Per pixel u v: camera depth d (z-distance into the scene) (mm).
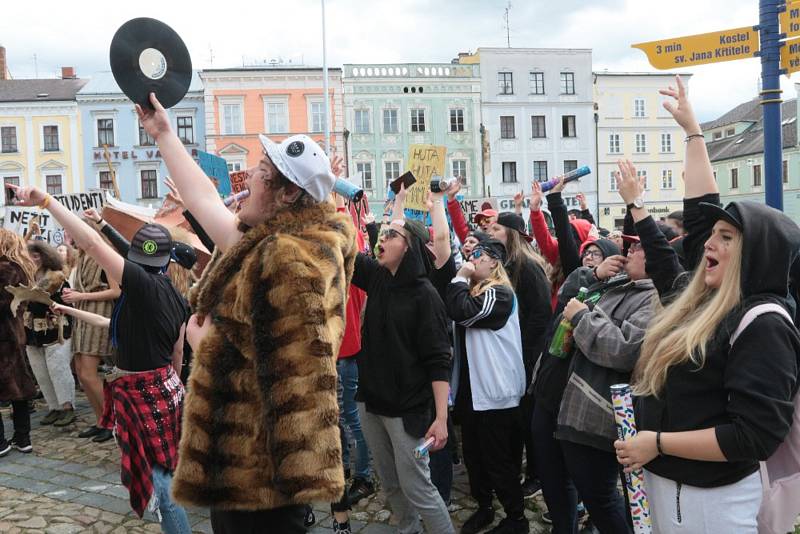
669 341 2193
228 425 1865
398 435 3252
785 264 2049
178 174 2238
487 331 3770
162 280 3500
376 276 3451
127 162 36594
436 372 3275
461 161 37250
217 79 35125
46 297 5164
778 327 1970
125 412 3332
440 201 4090
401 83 36375
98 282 5641
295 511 1992
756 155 44406
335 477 1784
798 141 42062
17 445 5438
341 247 2002
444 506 3311
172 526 3348
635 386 2332
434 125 36844
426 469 3301
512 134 37906
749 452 1941
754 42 4762
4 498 4461
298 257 1822
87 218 3961
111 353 5637
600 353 2836
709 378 2086
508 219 4516
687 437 2082
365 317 3398
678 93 2725
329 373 1808
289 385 1767
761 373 1945
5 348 5281
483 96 37375
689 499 2127
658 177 39688
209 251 4258
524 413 4273
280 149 1998
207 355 1891
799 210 42625
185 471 1899
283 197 2000
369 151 36250
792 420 2092
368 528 4004
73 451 5477
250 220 2045
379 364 3299
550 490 3367
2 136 36562
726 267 2105
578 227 5516
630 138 39312
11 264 5395
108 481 4781
